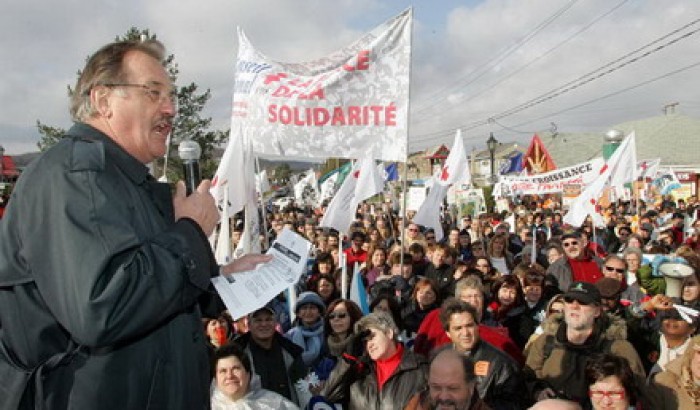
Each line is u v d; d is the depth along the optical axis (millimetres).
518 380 4289
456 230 11656
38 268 1373
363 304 6762
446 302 4457
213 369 4227
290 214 17969
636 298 6633
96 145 1476
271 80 6832
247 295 1894
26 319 1445
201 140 23578
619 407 3596
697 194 30188
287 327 6652
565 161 47031
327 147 6703
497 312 6371
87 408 1413
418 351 5418
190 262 1455
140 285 1336
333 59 6785
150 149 1635
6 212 1464
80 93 1621
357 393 4281
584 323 4203
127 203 1453
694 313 4621
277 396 4293
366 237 11375
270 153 6812
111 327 1291
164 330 1549
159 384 1507
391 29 6641
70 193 1363
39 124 22953
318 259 8844
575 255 8211
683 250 7707
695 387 3928
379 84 6648
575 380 4195
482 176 58594
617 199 21781
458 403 3168
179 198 1670
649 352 5230
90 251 1310
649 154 38531
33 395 1465
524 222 15883
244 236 6777
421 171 58500
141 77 1590
